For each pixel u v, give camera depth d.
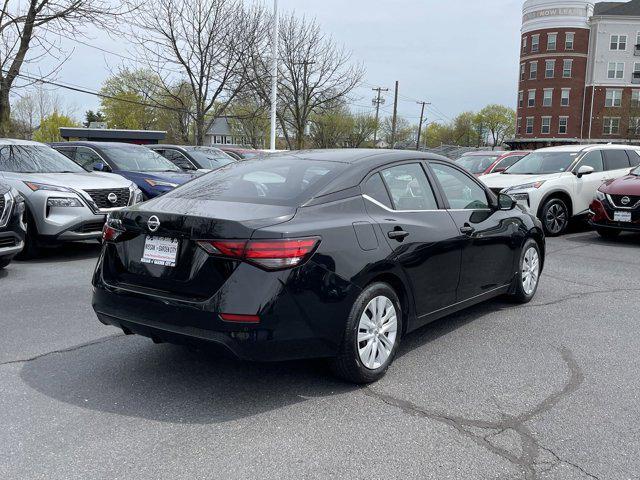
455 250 4.75
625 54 62.41
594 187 11.83
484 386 4.01
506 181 11.57
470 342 4.93
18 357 4.50
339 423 3.46
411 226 4.33
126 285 3.88
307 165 4.37
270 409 3.64
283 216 3.65
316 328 3.62
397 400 3.79
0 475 2.88
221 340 3.44
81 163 11.27
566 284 7.11
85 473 2.91
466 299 5.06
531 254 6.14
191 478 2.88
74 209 8.27
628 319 5.62
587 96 64.12
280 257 3.46
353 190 4.11
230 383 4.04
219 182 4.37
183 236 3.63
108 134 34.41
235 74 27.70
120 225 3.96
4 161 8.91
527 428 3.41
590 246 10.20
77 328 5.22
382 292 4.03
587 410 3.65
